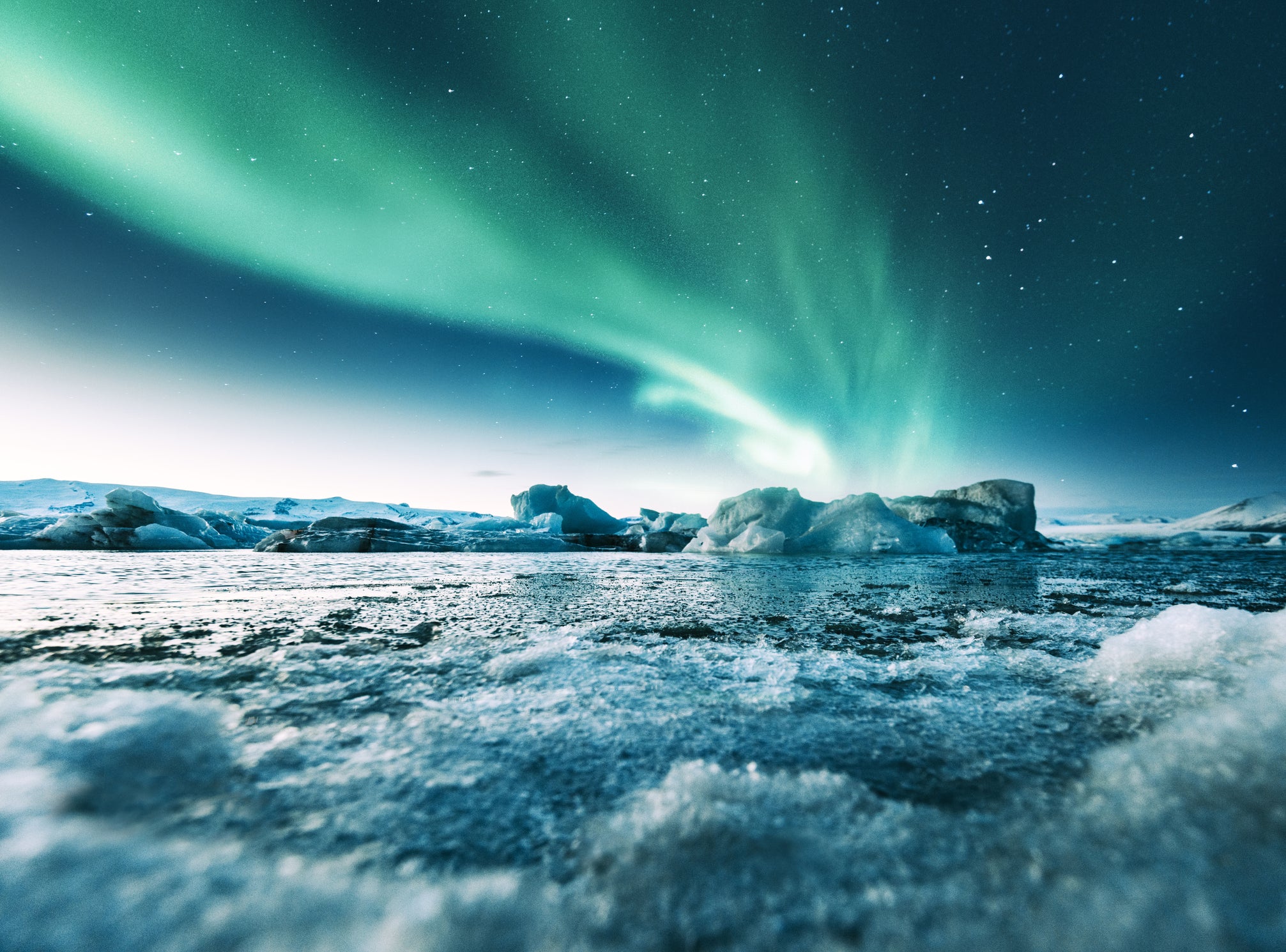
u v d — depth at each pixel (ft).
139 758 3.05
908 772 3.27
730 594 13.34
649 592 13.89
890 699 4.83
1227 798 2.53
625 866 2.25
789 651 6.91
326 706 4.51
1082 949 1.67
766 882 2.11
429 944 1.72
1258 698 3.77
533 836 2.54
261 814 2.67
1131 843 2.27
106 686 4.97
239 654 6.52
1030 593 13.21
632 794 3.00
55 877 1.92
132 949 1.62
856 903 1.97
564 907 1.98
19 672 5.30
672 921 1.90
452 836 2.52
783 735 3.94
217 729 3.86
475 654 6.46
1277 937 1.67
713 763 3.43
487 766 3.36
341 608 10.80
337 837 2.47
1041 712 4.40
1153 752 3.23
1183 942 1.67
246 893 1.95
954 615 9.82
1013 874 2.12
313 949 1.67
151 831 2.40
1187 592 13.14
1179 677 4.95
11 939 1.62
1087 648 6.98
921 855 2.28
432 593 13.76
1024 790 2.97
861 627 8.73
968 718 4.29
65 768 2.79
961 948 1.73
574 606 11.30
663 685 5.26
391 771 3.27
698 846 2.35
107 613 9.95
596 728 4.06
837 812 2.66
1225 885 1.92
